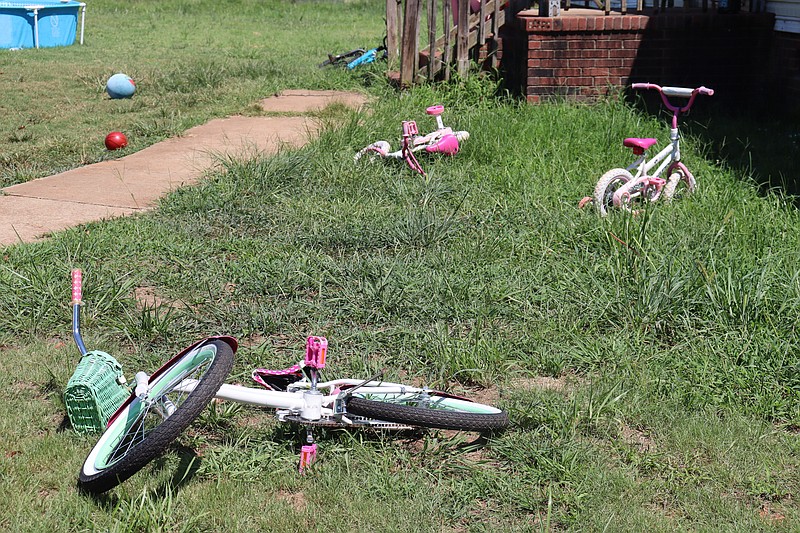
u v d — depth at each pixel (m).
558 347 5.05
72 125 11.72
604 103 12.05
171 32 25.02
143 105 13.13
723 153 9.64
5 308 5.44
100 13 29.52
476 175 8.56
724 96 12.40
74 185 8.51
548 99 12.18
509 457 3.94
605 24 11.96
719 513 3.58
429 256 6.40
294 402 3.84
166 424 3.41
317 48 21.19
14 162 9.54
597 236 6.62
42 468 3.82
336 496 3.62
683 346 5.05
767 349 4.88
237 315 5.43
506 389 4.65
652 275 5.63
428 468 3.89
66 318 5.33
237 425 4.19
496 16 12.94
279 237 6.90
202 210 7.52
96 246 6.45
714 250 6.12
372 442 4.04
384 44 16.81
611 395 4.46
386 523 3.47
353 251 6.68
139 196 8.10
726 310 5.35
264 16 30.14
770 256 5.95
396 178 8.50
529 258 6.39
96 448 3.76
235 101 13.32
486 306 5.56
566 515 3.53
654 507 3.65
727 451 4.00
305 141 10.34
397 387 4.14
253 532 3.41
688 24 12.05
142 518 3.39
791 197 7.57
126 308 5.50
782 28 11.92
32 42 20.66
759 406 4.42
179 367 3.96
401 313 5.50
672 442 4.10
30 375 4.66
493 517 3.56
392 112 11.48
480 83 12.73
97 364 4.19
